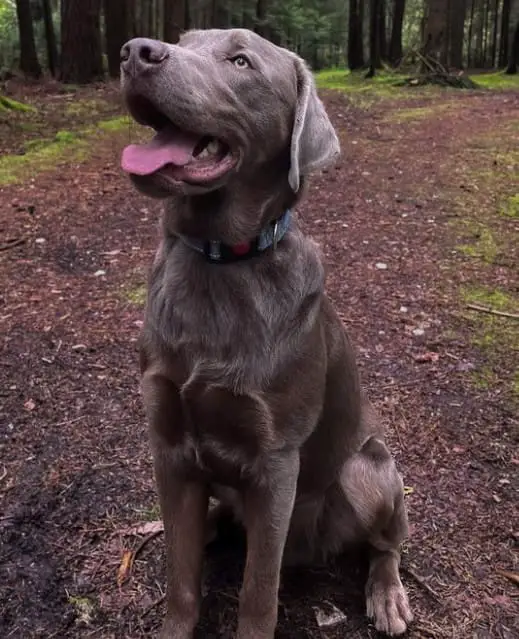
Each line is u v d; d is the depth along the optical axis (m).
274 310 0.74
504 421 1.26
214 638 0.86
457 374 1.41
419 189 2.47
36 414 1.24
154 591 0.90
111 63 5.72
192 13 8.64
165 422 0.77
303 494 0.90
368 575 0.93
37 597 0.89
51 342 1.47
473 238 2.07
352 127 3.46
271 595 0.79
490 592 0.92
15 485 1.07
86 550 0.96
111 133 3.25
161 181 0.70
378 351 1.49
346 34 11.77
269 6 9.82
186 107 0.69
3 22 7.30
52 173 2.62
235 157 0.73
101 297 1.68
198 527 0.82
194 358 0.73
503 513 1.05
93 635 0.85
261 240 0.75
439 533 1.01
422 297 1.71
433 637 0.86
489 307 1.68
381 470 0.90
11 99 3.97
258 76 0.75
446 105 4.08
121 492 1.06
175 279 0.75
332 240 2.03
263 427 0.75
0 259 1.87
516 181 2.54
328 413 0.85
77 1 5.16
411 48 5.95
